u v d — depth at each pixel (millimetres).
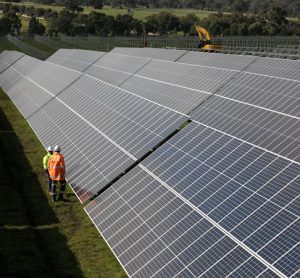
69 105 36875
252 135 19578
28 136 37188
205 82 29375
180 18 176125
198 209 16766
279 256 13078
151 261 15797
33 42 148375
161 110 27000
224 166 18359
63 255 19172
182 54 44500
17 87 58094
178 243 15789
